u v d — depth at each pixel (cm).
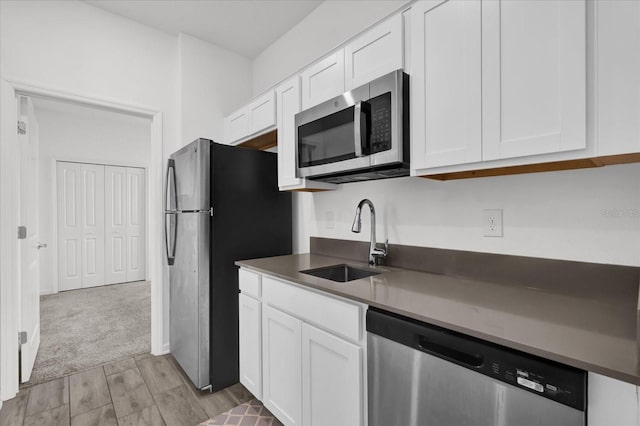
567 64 90
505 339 78
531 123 98
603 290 110
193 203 204
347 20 212
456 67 116
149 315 353
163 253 261
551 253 123
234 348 210
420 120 128
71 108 432
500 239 137
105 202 493
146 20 252
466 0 113
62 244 455
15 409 183
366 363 116
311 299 141
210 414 179
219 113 289
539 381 73
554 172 122
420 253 165
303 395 146
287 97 202
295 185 196
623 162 99
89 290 462
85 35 230
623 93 82
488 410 82
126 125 511
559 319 91
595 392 67
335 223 215
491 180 140
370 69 148
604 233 111
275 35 273
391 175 166
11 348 195
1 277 193
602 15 85
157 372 227
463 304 106
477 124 110
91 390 203
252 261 199
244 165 217
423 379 97
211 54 285
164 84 266
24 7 207
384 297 115
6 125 198
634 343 74
